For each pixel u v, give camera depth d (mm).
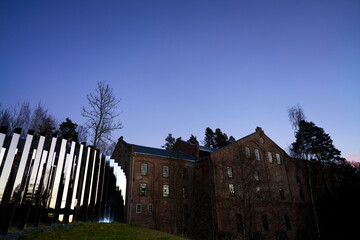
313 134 43156
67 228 14766
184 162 36156
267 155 40719
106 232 15977
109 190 22391
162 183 33344
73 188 16438
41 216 13453
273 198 37000
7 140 16344
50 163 14367
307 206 37906
